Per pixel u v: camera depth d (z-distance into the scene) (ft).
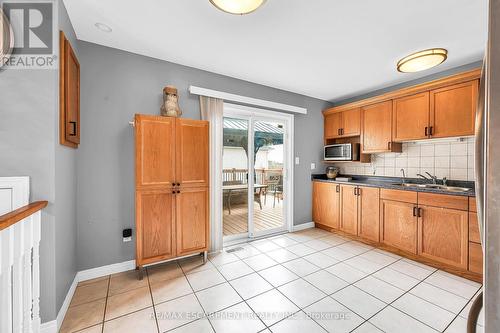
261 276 7.47
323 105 13.75
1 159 4.66
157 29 6.69
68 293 6.06
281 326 5.22
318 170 13.62
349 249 9.80
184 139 7.89
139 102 8.10
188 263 8.42
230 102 10.26
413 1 5.49
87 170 7.29
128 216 7.96
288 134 12.41
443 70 9.43
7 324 3.35
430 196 8.19
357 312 5.68
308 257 8.95
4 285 3.32
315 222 13.23
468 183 8.80
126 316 5.57
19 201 4.57
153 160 7.36
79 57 7.17
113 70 7.67
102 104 7.50
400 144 10.77
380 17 6.10
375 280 7.20
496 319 1.25
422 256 8.41
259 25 6.49
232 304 6.03
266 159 12.25
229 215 11.82
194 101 9.21
